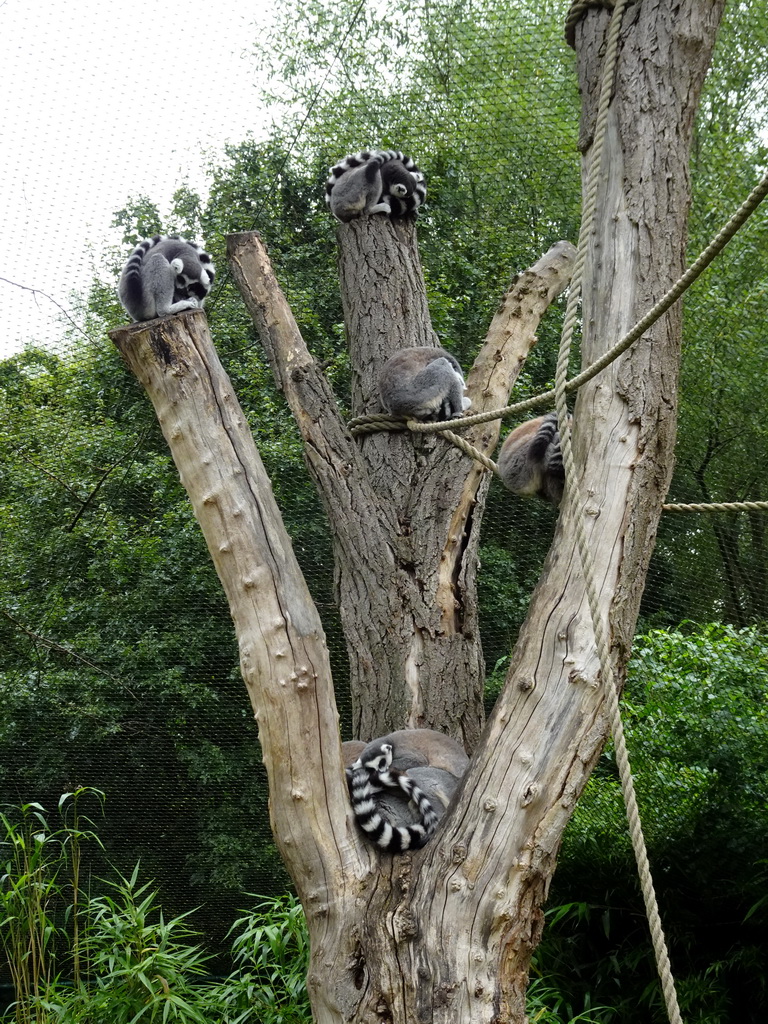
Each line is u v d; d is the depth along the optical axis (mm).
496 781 2844
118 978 5316
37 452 8234
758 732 6180
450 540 5051
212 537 3109
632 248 3297
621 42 3564
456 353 8828
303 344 5289
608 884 7051
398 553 4949
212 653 7715
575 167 7953
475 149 8016
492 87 7492
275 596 3041
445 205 8570
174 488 8242
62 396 8219
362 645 4828
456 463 5230
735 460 7551
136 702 7645
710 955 6828
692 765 6445
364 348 5820
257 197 8586
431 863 2840
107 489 8375
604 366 3045
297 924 5145
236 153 8250
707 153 7590
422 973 2686
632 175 3377
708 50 3547
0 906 5438
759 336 7227
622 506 3014
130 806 7625
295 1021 5055
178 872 7625
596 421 3133
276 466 7777
